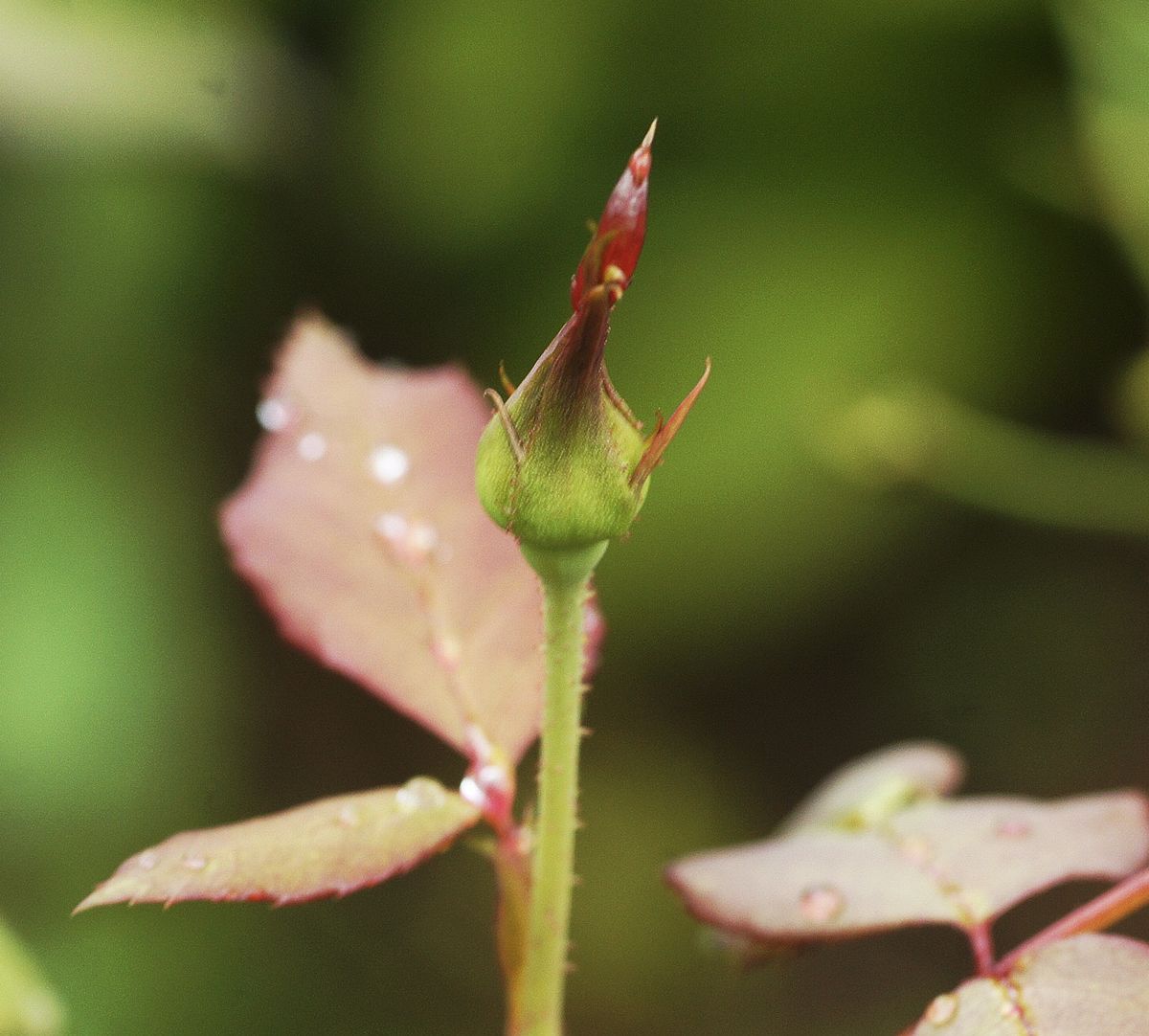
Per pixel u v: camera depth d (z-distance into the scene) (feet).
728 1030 3.16
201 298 3.34
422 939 3.20
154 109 2.72
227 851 1.10
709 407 3.11
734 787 3.51
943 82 3.04
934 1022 1.11
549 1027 1.13
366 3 3.23
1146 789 3.29
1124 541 3.60
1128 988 1.11
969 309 3.11
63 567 3.08
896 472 2.91
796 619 3.41
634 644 3.43
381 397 1.23
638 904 3.34
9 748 2.92
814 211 3.13
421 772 3.68
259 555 1.20
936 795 1.29
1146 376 2.88
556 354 1.09
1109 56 2.55
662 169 3.16
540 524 1.09
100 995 2.72
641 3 3.09
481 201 3.28
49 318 3.18
